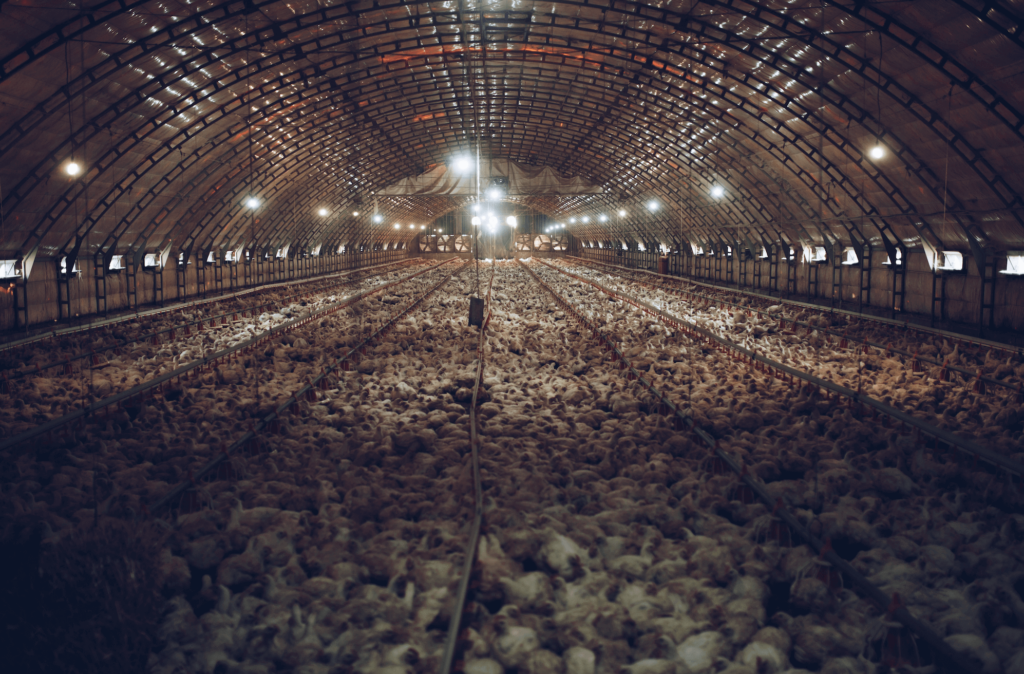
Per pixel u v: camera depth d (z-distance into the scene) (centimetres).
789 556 645
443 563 609
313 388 1339
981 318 1884
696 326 2189
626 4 1845
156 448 972
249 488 834
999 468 861
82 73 1565
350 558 644
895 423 1088
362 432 1040
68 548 540
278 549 665
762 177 2906
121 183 2245
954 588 591
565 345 1941
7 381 1364
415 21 2022
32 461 916
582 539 671
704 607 555
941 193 1884
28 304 2120
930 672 496
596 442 976
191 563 661
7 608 505
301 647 517
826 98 1920
